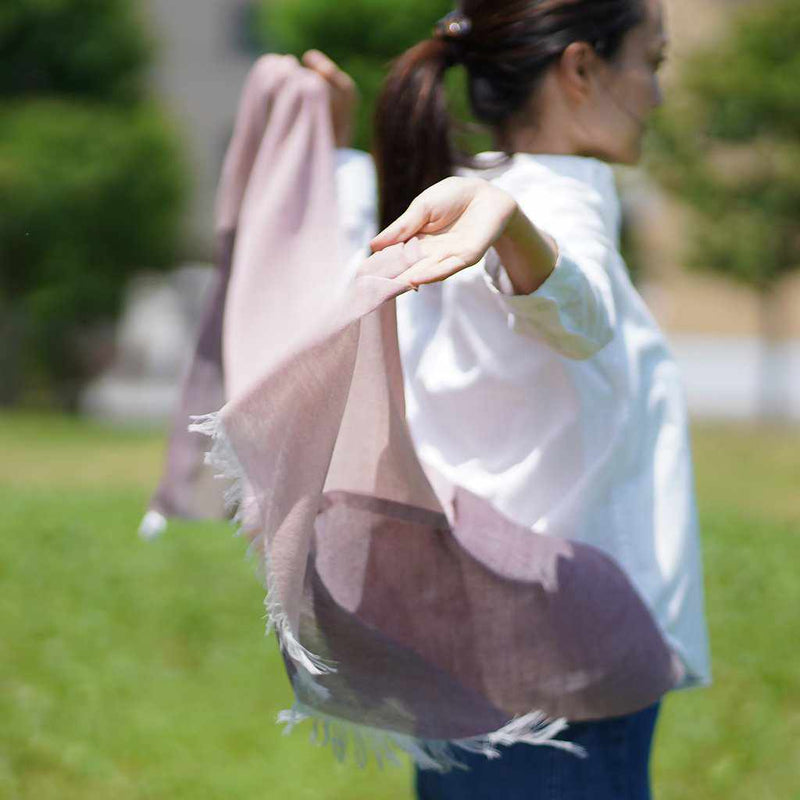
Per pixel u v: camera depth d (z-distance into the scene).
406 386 2.95
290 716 2.49
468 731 2.65
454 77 3.20
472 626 2.76
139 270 33.28
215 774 6.79
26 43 32.62
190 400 3.65
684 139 25.39
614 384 2.89
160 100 36.19
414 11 24.44
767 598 9.22
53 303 31.70
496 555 2.76
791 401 33.12
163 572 10.09
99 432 23.59
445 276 2.28
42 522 11.80
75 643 8.64
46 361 32.56
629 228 30.39
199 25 44.09
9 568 10.16
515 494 2.86
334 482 2.73
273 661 8.52
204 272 40.56
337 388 2.40
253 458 2.37
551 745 2.86
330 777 6.79
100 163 31.70
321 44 24.56
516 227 2.40
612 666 2.78
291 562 2.42
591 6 2.99
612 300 2.66
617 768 2.88
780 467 17.05
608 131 3.03
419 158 3.08
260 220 3.47
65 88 33.50
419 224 2.34
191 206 37.25
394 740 2.63
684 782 6.71
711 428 24.38
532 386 2.84
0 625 8.88
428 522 2.72
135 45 33.69
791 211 25.94
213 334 3.67
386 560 2.74
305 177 3.52
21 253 32.09
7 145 31.72
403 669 2.66
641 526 2.94
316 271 3.43
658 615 2.93
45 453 19.72
